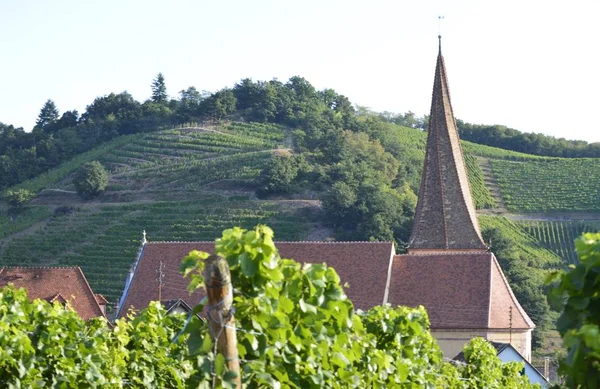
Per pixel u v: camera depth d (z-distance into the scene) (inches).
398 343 1098.1
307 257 3521.2
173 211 6914.4
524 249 6363.2
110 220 6815.9
